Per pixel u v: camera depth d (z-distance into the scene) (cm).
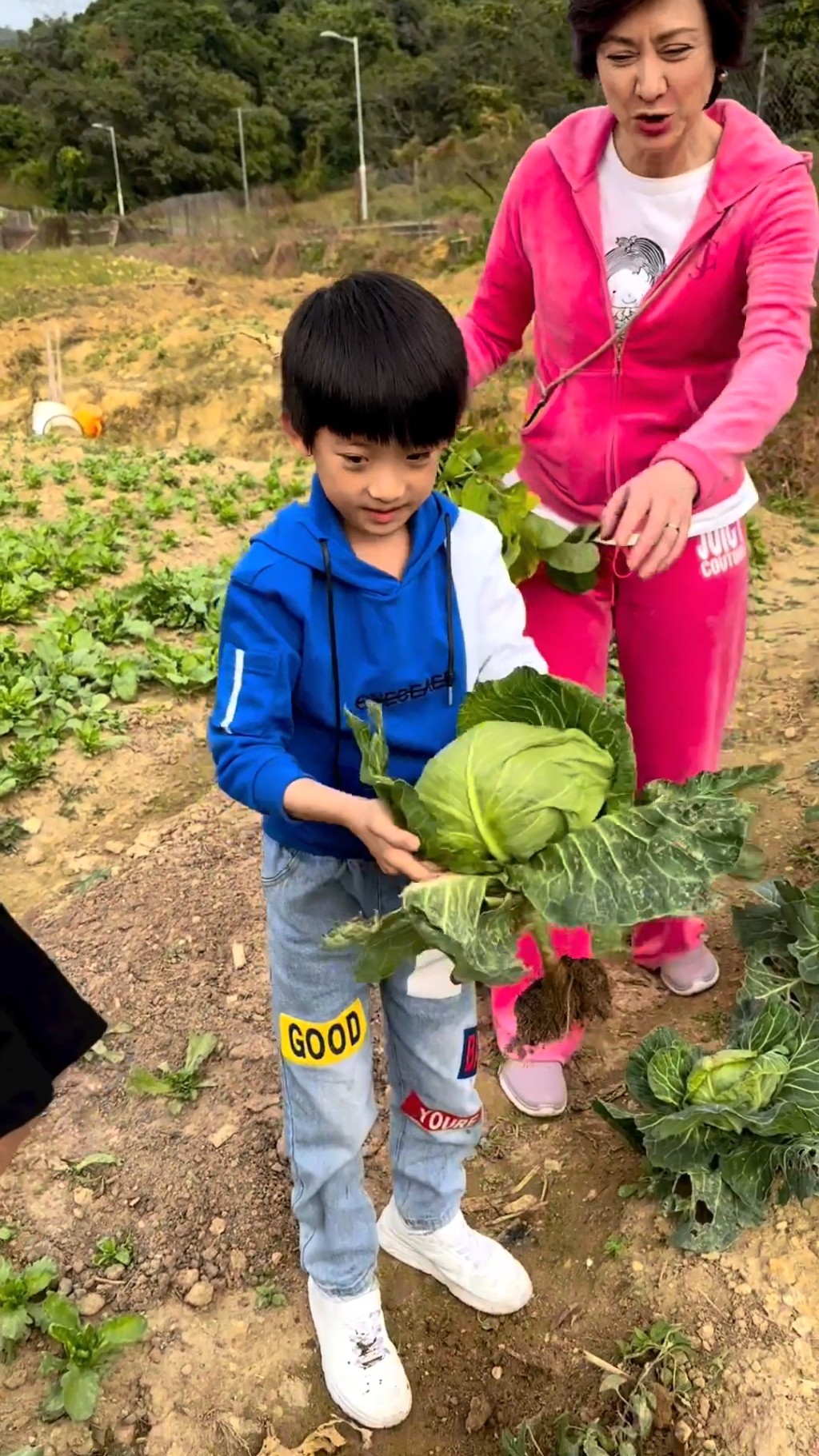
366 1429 253
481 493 296
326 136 8150
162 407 2381
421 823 183
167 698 624
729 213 259
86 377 2575
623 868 181
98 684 621
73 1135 326
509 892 187
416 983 219
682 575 292
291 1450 251
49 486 1008
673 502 232
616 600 311
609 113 270
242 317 2881
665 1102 275
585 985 218
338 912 223
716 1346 246
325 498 201
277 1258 290
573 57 262
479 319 315
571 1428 242
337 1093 233
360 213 4466
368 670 207
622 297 274
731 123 261
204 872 438
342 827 212
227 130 8150
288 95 8519
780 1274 256
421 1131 252
